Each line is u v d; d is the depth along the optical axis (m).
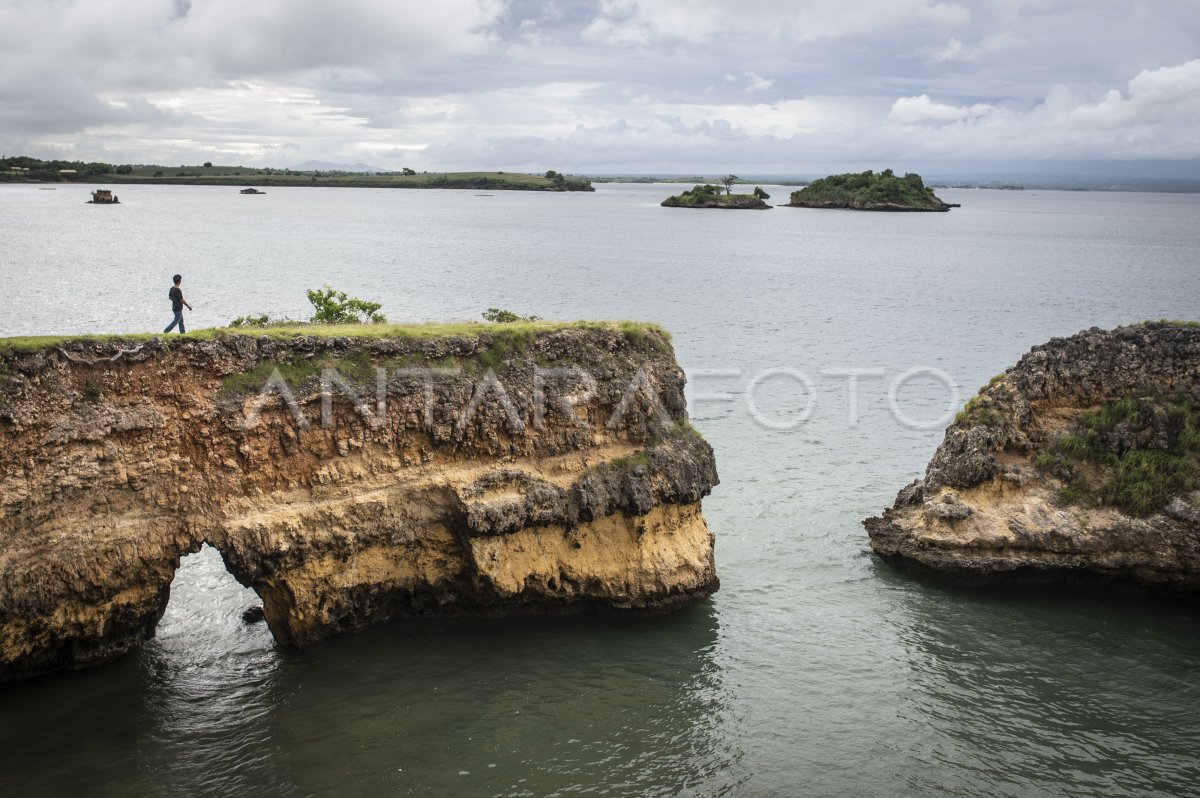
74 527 22.25
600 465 27.59
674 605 28.09
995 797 20.28
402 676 24.09
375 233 180.25
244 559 23.62
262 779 19.95
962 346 71.19
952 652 26.19
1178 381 30.69
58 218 186.50
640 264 131.88
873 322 82.56
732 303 93.50
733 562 31.53
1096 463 30.64
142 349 23.28
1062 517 29.89
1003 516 30.25
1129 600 29.50
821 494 37.88
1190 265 142.50
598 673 24.64
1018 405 31.38
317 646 25.36
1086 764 21.42
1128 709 23.56
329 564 24.84
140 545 22.97
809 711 23.30
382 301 86.00
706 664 25.30
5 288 82.94
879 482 39.44
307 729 21.72
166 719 21.78
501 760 20.95
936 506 30.69
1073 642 26.81
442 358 26.81
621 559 27.62
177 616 26.56
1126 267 138.25
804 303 94.56
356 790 19.75
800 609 28.53
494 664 24.89
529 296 94.12
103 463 22.56
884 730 22.58
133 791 19.36
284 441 24.44
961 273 127.25
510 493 26.30
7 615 21.33
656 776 20.66
